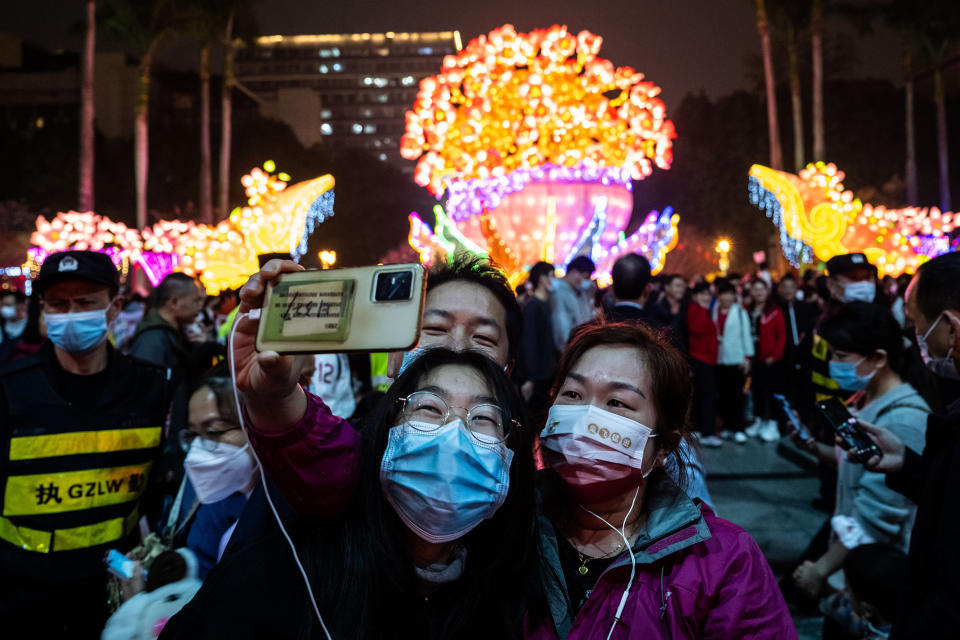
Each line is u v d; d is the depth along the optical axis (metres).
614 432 1.76
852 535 3.03
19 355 4.23
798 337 9.45
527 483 1.67
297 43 134.88
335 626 1.49
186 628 1.50
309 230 24.06
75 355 2.96
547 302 7.48
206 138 35.69
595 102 18.30
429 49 135.00
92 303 2.93
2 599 2.82
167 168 48.62
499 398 1.61
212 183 48.59
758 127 44.88
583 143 19.05
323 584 1.52
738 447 9.03
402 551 1.55
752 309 10.80
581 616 1.72
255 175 22.89
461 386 1.58
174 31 30.05
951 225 20.34
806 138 44.84
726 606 1.68
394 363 1.92
